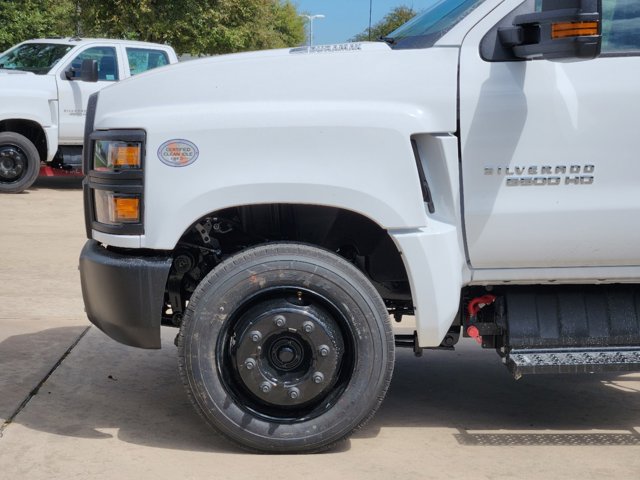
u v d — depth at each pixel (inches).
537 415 183.6
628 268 158.4
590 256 156.6
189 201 151.0
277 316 151.5
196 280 171.5
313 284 151.9
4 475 145.9
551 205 154.1
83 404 183.3
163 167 151.3
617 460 157.3
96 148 158.1
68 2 947.3
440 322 153.8
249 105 153.2
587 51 135.8
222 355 153.8
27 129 563.2
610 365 157.8
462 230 154.6
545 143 152.9
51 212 484.7
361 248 168.2
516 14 154.0
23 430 167.0
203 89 155.5
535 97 152.4
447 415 183.0
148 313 154.9
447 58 153.4
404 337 175.2
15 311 262.7
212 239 167.6
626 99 152.7
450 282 153.1
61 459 153.3
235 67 156.0
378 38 181.5
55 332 238.2
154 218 152.0
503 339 165.5
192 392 153.1
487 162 152.9
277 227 167.3
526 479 147.6
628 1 154.2
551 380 209.9
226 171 151.0
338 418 153.9
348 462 153.7
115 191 153.6
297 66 154.6
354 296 152.0
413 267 151.8
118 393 191.0
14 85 536.7
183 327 153.2
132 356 219.3
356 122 149.9
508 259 156.5
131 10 894.4
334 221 166.1
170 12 918.4
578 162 153.3
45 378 198.8
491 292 165.8
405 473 149.3
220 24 1014.4
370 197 150.5
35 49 569.9
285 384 152.7
